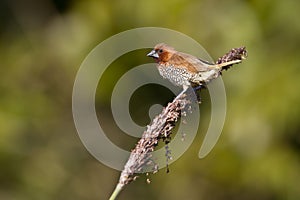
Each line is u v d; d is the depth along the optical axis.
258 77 13.19
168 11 13.71
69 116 14.81
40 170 14.89
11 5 15.78
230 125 13.16
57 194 14.79
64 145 14.81
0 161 14.84
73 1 15.03
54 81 14.88
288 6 13.44
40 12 15.66
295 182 13.30
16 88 15.22
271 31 13.45
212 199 13.85
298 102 12.94
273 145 13.23
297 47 13.34
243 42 13.37
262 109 13.04
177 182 13.93
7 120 14.98
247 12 13.51
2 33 15.66
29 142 15.04
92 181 14.64
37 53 15.14
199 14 13.61
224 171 13.52
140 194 14.23
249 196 13.70
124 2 14.08
